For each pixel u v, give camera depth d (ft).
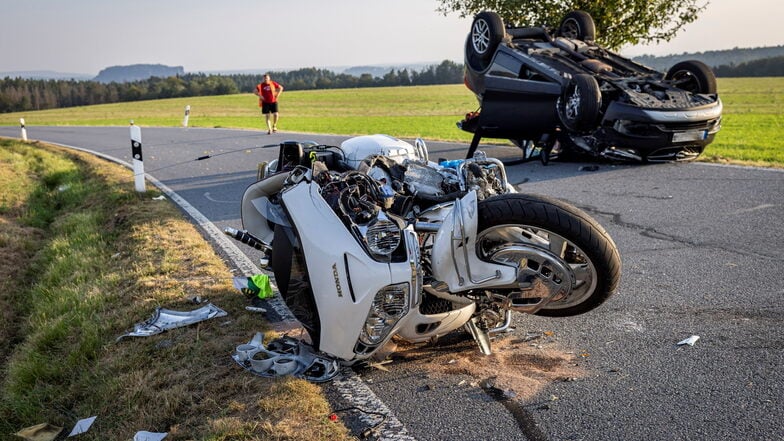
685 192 28.19
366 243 12.12
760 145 50.62
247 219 17.33
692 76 37.55
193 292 17.92
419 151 17.20
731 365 12.53
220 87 402.31
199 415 11.72
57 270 22.65
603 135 35.24
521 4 57.93
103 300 18.24
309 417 11.23
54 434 12.47
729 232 21.76
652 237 21.90
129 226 26.71
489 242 13.12
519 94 36.88
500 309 13.56
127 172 44.75
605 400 11.50
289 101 235.61
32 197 39.47
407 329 12.53
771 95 183.32
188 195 34.55
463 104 193.57
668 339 13.89
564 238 12.09
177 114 178.29
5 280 23.59
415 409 11.51
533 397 11.73
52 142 78.28
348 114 155.02
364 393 12.11
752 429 10.36
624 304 16.05
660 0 56.39
